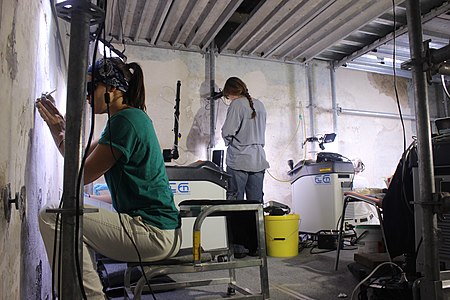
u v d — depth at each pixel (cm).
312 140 460
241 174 330
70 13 80
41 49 146
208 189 274
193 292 209
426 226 126
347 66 504
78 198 77
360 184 447
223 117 441
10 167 93
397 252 200
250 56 462
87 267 114
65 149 77
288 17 374
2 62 84
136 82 139
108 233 119
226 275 250
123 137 122
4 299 89
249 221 211
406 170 195
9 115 91
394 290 163
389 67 518
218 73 449
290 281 230
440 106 556
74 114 78
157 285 187
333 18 377
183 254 146
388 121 529
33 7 124
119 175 125
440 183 174
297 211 424
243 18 439
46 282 169
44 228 109
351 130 508
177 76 430
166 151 351
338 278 236
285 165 466
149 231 124
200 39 422
